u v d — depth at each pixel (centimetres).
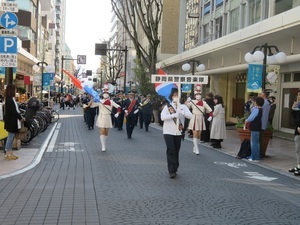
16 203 689
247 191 824
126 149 1422
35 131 1559
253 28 1855
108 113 1355
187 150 1432
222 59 2703
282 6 1970
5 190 779
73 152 1322
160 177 936
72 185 833
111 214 634
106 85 1373
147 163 1127
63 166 1055
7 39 1224
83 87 1375
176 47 4538
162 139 1786
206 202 724
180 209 673
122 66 6681
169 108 937
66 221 593
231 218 631
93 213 636
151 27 3178
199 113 1345
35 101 1512
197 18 3500
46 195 746
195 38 3566
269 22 1695
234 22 2650
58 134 1919
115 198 735
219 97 1509
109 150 1386
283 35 1762
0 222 584
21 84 4441
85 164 1091
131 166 1074
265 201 747
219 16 2916
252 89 1389
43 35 6188
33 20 4872
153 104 2689
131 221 600
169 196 759
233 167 1113
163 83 1286
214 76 3078
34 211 642
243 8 2495
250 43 2059
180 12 4412
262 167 1130
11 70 1363
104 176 933
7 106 1099
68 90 9206
